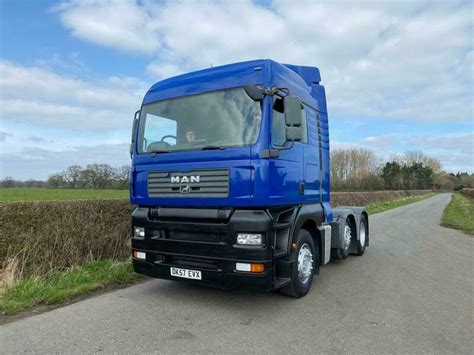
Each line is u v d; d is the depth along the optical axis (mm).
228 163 4375
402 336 3924
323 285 5969
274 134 4492
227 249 4344
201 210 4570
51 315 4500
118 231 7738
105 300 5094
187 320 4344
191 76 5129
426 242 10797
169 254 4789
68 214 6883
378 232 13258
